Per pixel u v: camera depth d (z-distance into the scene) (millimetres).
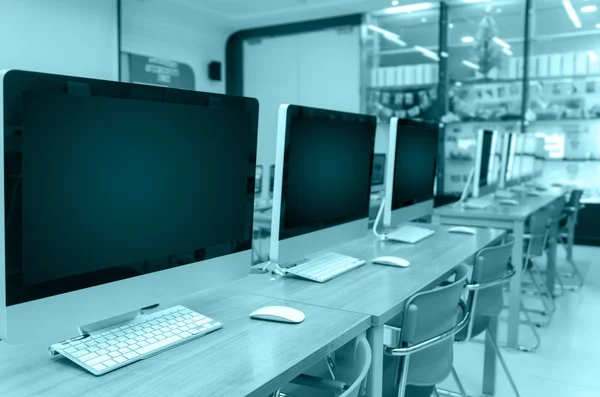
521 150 5125
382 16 7566
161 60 7352
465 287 1891
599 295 4406
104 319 1098
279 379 974
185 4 7035
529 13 6574
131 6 6801
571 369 2895
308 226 1747
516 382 2732
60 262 950
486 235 2676
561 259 5844
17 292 889
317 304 1442
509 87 6824
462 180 7184
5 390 893
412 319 1416
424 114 7277
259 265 1889
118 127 1027
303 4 7066
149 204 1112
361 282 1693
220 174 1300
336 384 1253
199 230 1250
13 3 5367
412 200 2621
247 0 6871
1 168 851
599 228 6578
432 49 7297
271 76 8398
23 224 887
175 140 1157
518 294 3164
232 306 1419
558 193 5141
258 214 3654
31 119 880
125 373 965
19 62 5457
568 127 6688
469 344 3262
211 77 8211
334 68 7859
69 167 947
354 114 1984
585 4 6469
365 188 2135
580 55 6387
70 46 5930
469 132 7090
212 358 1044
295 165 1636
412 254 2174
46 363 1008
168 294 1179
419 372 1519
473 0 6832
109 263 1039
